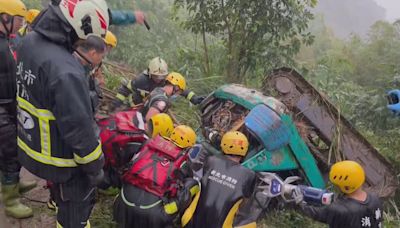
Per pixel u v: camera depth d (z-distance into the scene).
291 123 4.17
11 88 3.22
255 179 3.51
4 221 3.39
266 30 6.84
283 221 4.30
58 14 2.34
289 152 4.20
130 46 9.99
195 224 3.33
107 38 4.03
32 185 3.91
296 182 4.33
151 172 3.25
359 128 6.79
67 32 2.36
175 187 3.31
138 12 3.76
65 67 2.30
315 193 3.53
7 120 3.21
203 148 4.14
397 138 6.06
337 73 8.72
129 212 3.21
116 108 4.67
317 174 4.29
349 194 3.42
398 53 11.03
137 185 3.26
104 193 3.99
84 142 2.36
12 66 3.21
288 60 7.16
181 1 7.19
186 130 3.49
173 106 5.95
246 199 3.70
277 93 4.82
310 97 4.79
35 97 2.41
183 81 4.50
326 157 4.75
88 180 2.71
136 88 4.52
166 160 3.33
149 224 3.17
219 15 6.83
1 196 3.64
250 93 4.43
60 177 2.57
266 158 4.07
